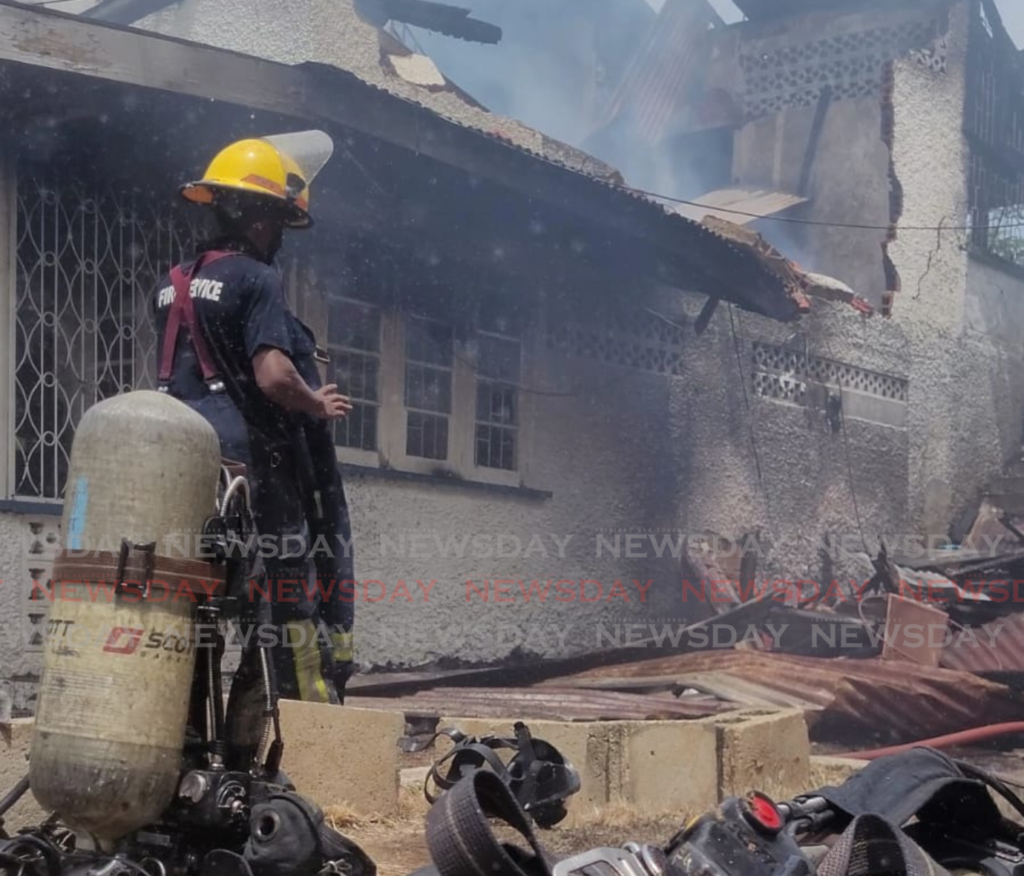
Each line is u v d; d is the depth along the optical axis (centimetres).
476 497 1180
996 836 300
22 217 849
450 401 1169
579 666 1167
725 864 241
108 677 318
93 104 829
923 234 1958
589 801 571
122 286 901
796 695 992
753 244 1367
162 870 320
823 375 1669
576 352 1304
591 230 1188
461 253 1152
